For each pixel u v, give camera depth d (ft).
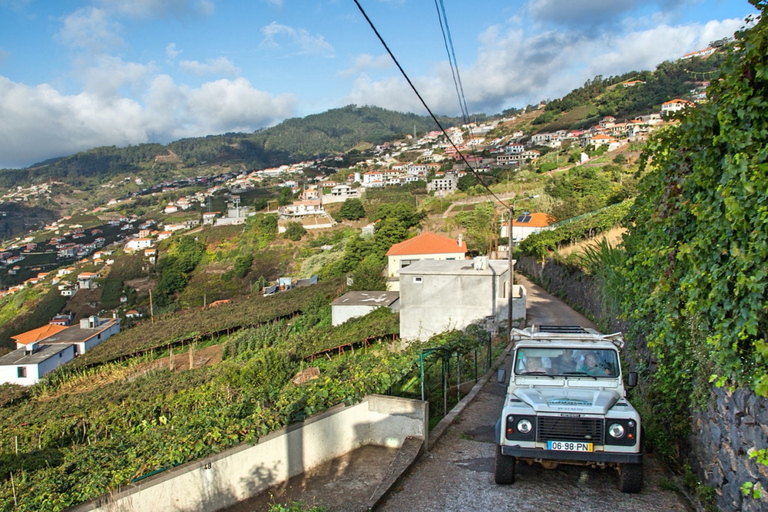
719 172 19.63
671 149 27.27
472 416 35.50
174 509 24.79
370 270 175.73
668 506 20.92
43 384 126.82
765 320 15.85
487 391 42.60
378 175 590.14
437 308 96.02
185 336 152.35
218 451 25.98
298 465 28.43
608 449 21.16
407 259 172.65
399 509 21.86
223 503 25.99
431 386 46.37
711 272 18.66
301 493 26.27
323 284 209.05
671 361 25.39
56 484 25.59
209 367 111.55
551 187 246.47
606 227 138.51
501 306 93.25
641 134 421.59
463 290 94.94
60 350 149.69
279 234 377.30
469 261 108.37
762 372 15.30
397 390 37.04
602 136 428.15
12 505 25.08
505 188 310.45
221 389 78.43
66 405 93.50
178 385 96.48
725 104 18.63
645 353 32.50
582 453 21.25
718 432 19.33
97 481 24.62
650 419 27.48
